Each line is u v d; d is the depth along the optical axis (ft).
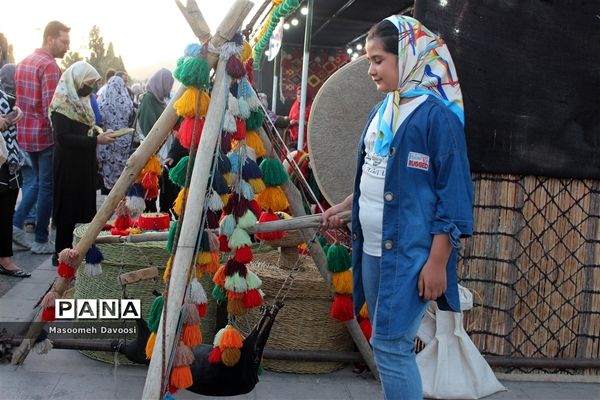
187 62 6.86
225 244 7.55
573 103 9.35
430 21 9.05
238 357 7.77
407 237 6.04
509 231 9.71
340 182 9.51
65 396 8.52
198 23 7.14
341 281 8.22
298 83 29.89
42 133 15.85
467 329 9.87
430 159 6.04
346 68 9.39
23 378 9.00
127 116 18.97
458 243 5.89
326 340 9.78
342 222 7.73
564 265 9.86
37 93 15.65
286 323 9.68
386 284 6.15
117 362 9.51
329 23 22.75
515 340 9.93
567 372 10.01
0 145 10.20
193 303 6.92
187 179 6.93
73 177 13.47
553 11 9.14
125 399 8.52
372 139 6.67
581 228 9.82
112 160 18.60
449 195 5.88
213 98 7.08
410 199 6.06
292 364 9.71
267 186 8.05
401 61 6.17
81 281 10.12
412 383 6.35
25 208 17.10
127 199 8.09
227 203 7.50
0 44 17.87
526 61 9.21
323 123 9.40
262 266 10.33
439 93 6.31
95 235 8.28
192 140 6.97
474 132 9.30
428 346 9.13
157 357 6.41
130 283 8.81
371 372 9.74
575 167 9.47
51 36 15.96
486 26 9.11
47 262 15.81
